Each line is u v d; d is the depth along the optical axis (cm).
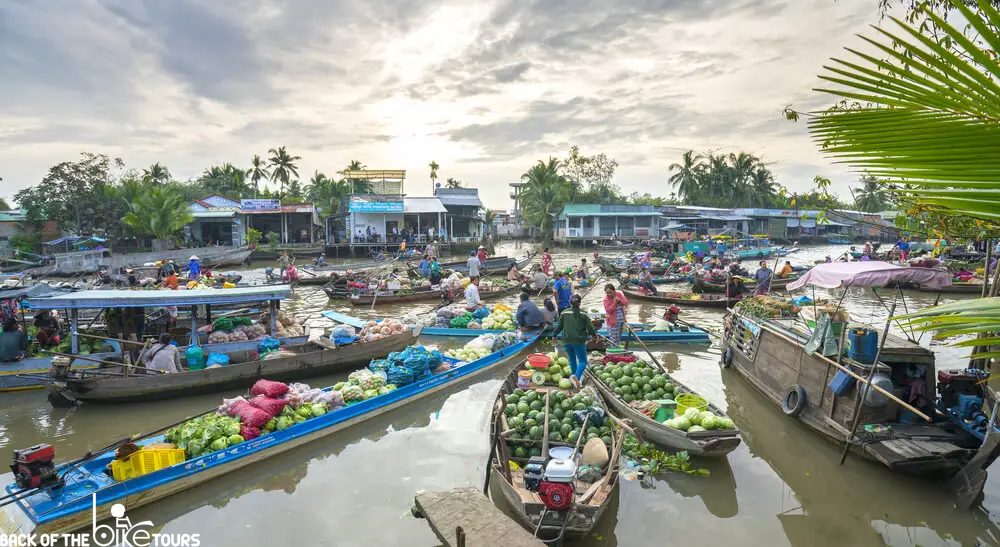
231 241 4812
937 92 139
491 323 1548
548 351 1403
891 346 806
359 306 2117
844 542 633
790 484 757
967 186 138
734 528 658
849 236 6475
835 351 847
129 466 700
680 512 691
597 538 637
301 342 1312
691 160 7506
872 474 777
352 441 889
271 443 808
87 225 4272
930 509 694
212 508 705
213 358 1138
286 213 4831
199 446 750
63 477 663
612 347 1280
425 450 855
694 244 3831
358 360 1223
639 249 5003
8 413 1016
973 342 174
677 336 1453
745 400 1066
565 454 719
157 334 1290
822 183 825
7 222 4081
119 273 2617
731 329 1262
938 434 746
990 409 790
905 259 2783
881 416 787
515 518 668
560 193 6228
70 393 993
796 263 3691
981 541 636
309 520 675
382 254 3862
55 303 1062
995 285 807
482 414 996
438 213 4850
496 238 7062
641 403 906
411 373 1041
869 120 152
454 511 611
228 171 6862
